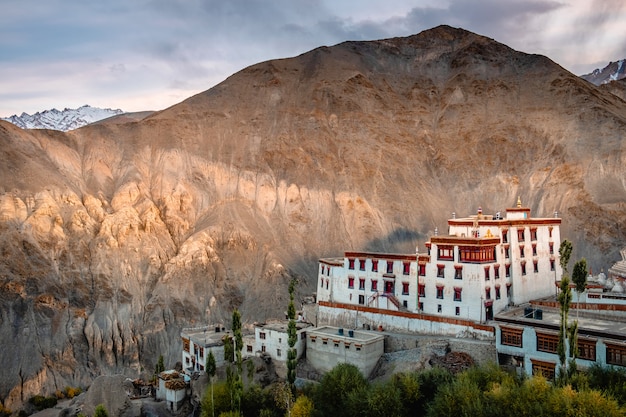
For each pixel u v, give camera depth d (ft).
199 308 415.64
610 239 450.30
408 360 228.43
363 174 556.51
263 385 249.96
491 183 556.10
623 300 247.91
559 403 151.53
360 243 497.05
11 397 338.54
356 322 272.92
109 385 266.98
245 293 437.17
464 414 162.20
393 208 531.91
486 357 217.56
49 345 371.97
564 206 489.26
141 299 416.46
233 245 465.88
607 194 483.51
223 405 218.18
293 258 476.13
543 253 285.23
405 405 187.83
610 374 169.99
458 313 247.50
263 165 558.97
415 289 262.47
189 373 276.00
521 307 254.68
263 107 636.89
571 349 175.01
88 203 470.80
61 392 345.31
